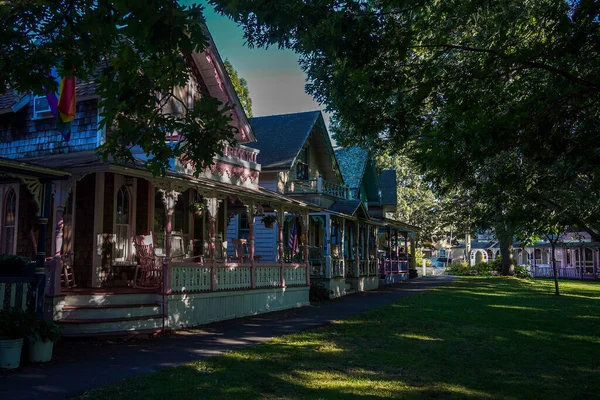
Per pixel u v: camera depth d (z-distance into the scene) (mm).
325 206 25891
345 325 13609
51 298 10906
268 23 8461
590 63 9086
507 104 10516
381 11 9008
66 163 11695
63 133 13531
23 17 8156
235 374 7906
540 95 8211
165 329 12188
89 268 13453
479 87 9336
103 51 8250
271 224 19703
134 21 5254
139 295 12289
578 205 14641
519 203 9445
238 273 15367
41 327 8656
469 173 8414
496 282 34562
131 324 11523
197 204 15977
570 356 9828
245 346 10406
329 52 9305
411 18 10258
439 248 78250
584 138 7820
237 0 8094
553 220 11977
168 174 12570
